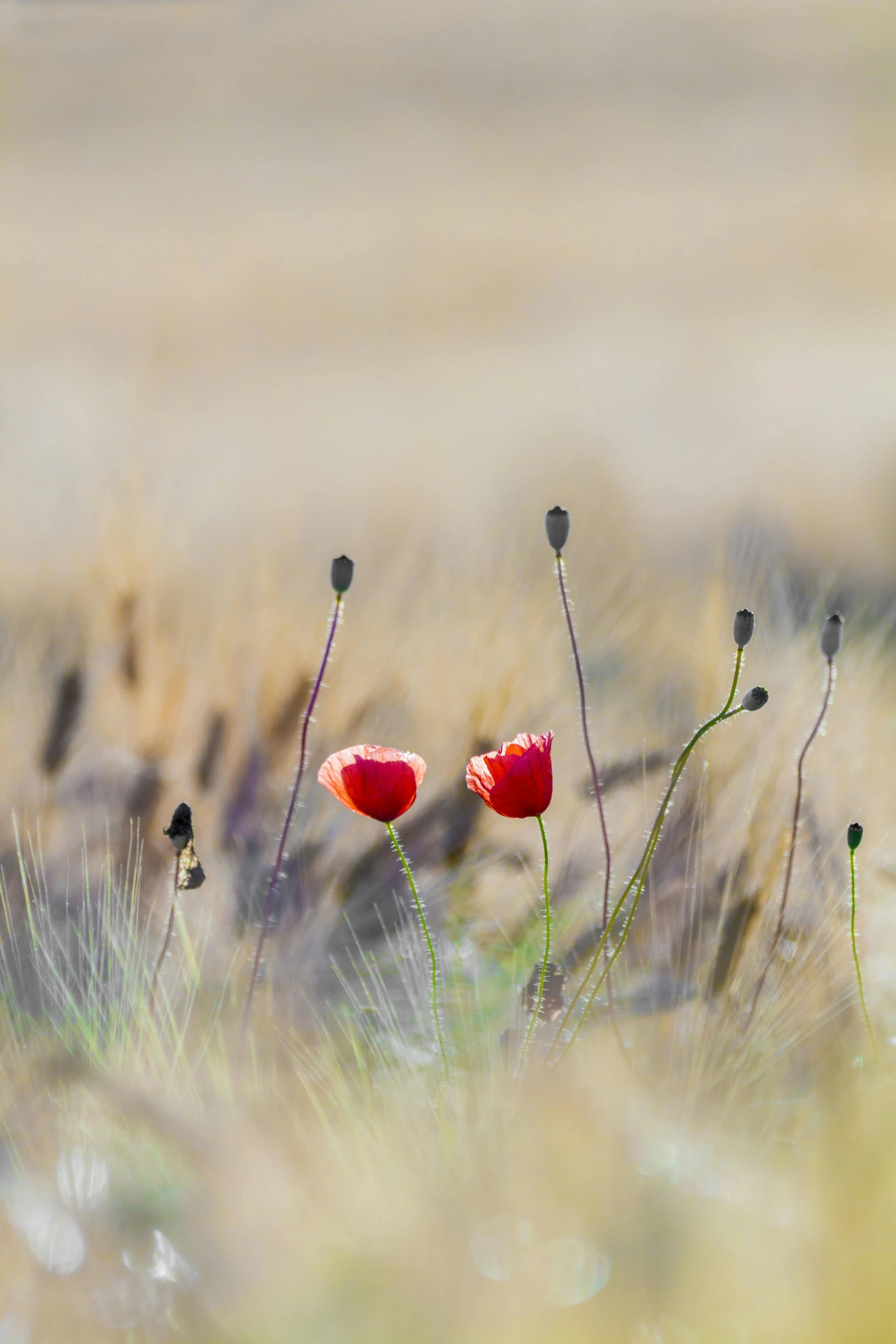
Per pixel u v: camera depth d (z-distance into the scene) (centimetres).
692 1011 952
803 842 964
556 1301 932
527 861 973
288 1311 933
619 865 969
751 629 948
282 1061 952
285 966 962
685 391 3222
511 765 945
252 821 973
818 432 2552
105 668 982
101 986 954
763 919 959
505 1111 944
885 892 964
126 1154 941
